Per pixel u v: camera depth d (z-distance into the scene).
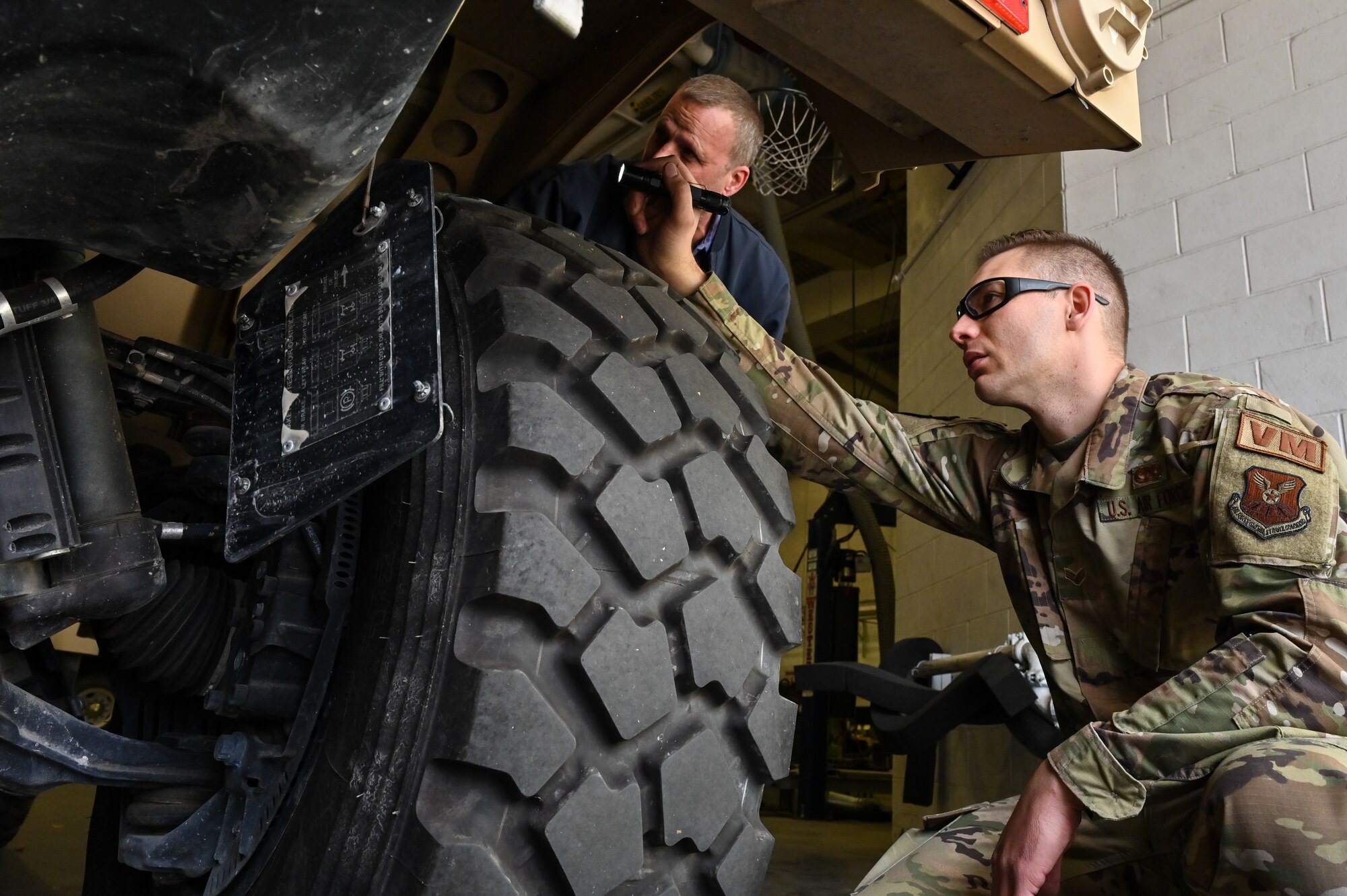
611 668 0.73
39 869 2.07
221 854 0.91
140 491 1.31
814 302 8.23
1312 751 0.94
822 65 1.07
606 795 0.73
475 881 0.68
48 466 0.76
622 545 0.76
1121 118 1.07
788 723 0.87
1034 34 0.93
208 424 1.26
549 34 1.44
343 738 0.77
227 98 0.56
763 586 0.86
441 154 1.63
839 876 2.91
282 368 0.83
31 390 0.76
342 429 0.76
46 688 0.98
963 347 1.40
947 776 3.41
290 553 0.93
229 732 1.02
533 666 0.72
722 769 0.81
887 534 9.05
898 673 2.74
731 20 1.00
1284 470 1.08
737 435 0.92
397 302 0.75
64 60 0.53
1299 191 2.17
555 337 0.81
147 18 0.52
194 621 1.04
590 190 1.79
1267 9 2.32
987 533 1.45
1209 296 2.29
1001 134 1.12
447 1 0.54
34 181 0.61
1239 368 2.21
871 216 7.00
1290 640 1.03
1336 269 2.07
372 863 0.71
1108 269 1.36
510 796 0.70
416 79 0.58
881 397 9.79
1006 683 1.89
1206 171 2.36
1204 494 1.14
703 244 1.89
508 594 0.71
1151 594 1.22
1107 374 1.33
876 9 0.87
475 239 0.90
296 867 0.77
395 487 0.81
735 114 1.89
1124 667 1.27
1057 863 1.10
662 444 0.85
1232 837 0.93
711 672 0.80
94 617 0.81
